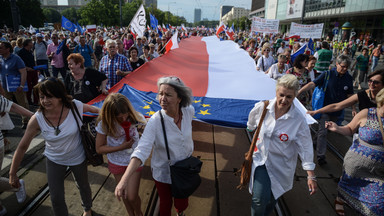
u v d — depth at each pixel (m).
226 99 3.87
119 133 2.48
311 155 2.26
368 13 32.22
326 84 3.97
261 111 2.39
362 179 2.49
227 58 6.75
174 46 6.66
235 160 4.20
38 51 8.69
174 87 2.20
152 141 2.22
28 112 2.90
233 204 3.21
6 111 2.77
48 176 2.53
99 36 13.36
